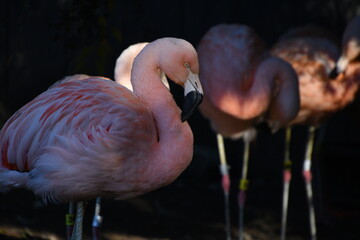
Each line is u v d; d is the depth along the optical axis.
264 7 14.40
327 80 9.78
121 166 5.27
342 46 9.64
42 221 9.14
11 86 13.29
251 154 14.44
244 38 8.68
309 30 10.37
